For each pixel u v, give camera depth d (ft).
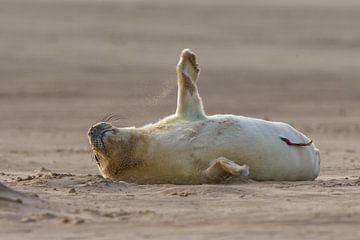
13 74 305.94
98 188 102.37
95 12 435.53
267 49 371.76
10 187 101.55
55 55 338.95
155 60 339.98
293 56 360.28
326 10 472.85
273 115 257.34
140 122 222.69
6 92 279.69
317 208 90.17
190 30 404.36
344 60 356.59
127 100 269.64
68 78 302.45
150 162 105.29
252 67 336.49
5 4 440.45
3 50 342.85
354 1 510.58
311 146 111.14
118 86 292.61
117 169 106.93
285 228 79.61
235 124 105.91
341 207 90.63
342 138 209.26
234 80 313.32
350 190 102.89
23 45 353.31
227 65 338.95
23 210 87.66
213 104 273.33
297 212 87.35
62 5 446.19
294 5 485.15
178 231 78.84
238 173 103.04
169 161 104.88
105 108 255.91
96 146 106.11
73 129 221.66
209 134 105.09
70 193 99.55
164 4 470.80
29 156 162.71
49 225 81.56
